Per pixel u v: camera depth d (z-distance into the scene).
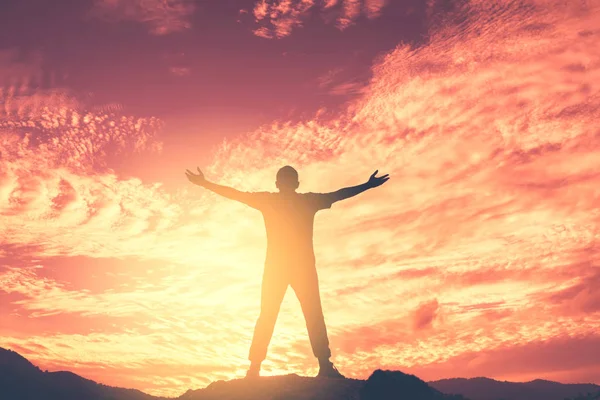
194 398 8.99
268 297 9.59
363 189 9.89
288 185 9.85
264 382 9.16
